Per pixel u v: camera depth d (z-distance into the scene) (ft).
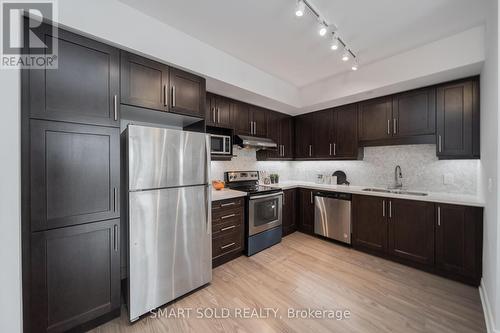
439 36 7.05
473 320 5.49
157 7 5.75
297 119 13.55
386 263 8.75
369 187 11.21
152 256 5.86
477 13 5.95
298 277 7.69
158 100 6.43
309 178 14.30
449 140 7.97
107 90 5.48
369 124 10.27
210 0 5.48
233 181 11.47
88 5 5.07
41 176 4.60
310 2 5.53
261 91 9.58
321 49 7.91
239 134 10.44
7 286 4.26
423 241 8.07
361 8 5.77
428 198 7.93
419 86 8.59
